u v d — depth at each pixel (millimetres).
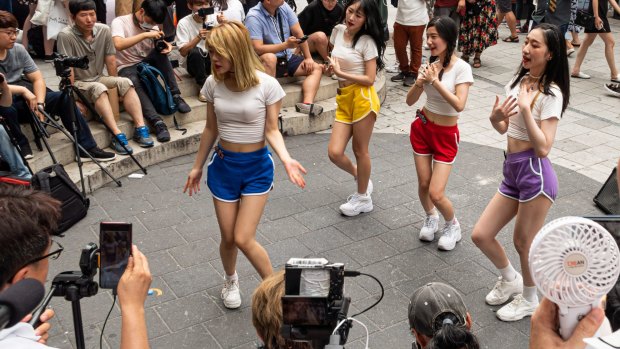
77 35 6605
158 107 7094
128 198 6168
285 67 7953
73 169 6293
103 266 2109
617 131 7984
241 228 4219
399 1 9164
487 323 4512
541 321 1354
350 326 2039
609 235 1301
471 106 8734
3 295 1423
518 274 4648
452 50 4895
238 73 4004
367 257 5266
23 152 5938
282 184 6484
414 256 5277
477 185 6500
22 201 1851
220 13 7262
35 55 8633
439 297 2715
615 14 13719
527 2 12195
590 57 11055
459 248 5383
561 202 6203
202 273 5039
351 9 5375
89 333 4332
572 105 8820
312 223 5766
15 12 8711
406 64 9562
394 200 6188
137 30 7172
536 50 3889
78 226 5648
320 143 7582
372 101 5516
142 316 1922
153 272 5039
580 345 1289
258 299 2258
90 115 6801
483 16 10031
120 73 7043
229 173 4227
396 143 7543
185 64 7840
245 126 4137
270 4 7418
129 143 6906
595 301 1308
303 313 1970
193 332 4406
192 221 5773
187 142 7160
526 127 3902
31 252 1772
